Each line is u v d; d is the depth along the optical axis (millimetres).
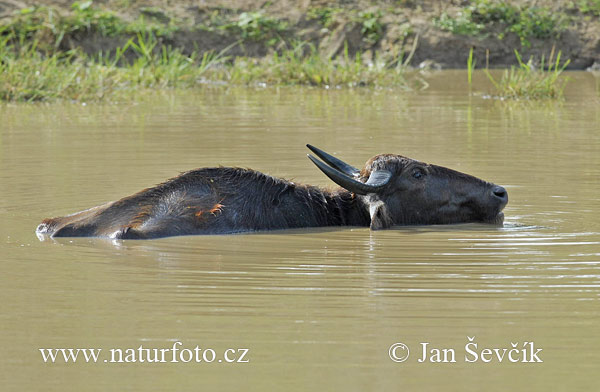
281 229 33344
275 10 95875
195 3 95500
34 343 21000
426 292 24562
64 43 88250
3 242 30297
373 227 33000
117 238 30844
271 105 68688
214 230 32219
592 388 18625
